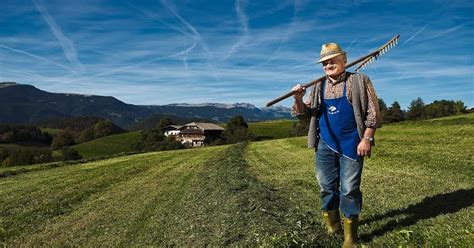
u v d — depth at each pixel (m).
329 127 6.20
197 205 11.88
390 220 7.23
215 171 20.86
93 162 46.28
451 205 7.77
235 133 121.56
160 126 167.12
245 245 6.76
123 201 15.35
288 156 26.86
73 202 16.39
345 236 6.21
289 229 6.94
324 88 6.25
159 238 9.23
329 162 6.37
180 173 23.72
